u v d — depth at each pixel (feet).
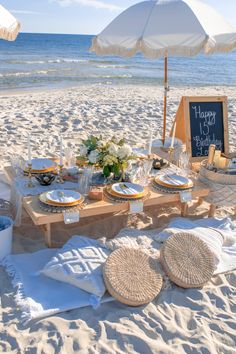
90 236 12.73
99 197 11.94
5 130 24.35
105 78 65.26
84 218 13.83
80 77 65.31
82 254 10.29
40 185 12.68
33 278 10.22
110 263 9.90
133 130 26.48
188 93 48.24
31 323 8.71
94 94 44.37
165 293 9.96
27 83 55.52
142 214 14.37
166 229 11.87
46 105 34.24
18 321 8.73
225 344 8.48
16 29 13.38
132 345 8.23
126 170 13.46
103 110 32.37
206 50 14.58
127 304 9.40
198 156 16.96
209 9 15.60
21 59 101.19
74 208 11.27
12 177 13.39
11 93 44.86
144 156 15.42
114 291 9.35
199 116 17.03
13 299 9.41
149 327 8.78
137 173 13.41
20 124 26.12
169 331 8.68
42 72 70.33
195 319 9.11
